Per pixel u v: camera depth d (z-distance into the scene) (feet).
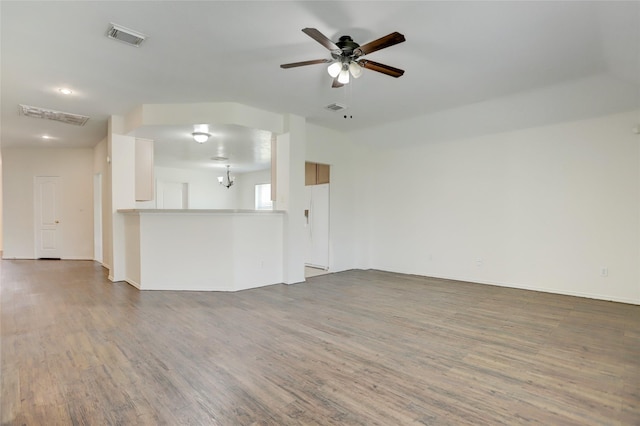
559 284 15.39
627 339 9.87
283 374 7.79
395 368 8.10
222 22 8.80
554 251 15.52
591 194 14.55
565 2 7.86
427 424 6.00
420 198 20.25
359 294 15.31
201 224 15.75
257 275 16.63
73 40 9.64
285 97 14.55
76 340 9.66
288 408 6.46
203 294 15.07
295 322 11.37
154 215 15.84
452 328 10.85
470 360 8.53
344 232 21.75
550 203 15.61
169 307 12.99
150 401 6.66
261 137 17.75
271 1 7.89
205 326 10.90
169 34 9.37
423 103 15.30
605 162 14.20
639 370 7.98
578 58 10.80
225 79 12.53
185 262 15.79
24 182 25.48
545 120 15.29
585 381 7.47
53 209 25.64
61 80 12.48
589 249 14.61
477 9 8.22
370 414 6.28
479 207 17.87
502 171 17.07
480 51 10.39
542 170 15.84
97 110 16.14
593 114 14.17
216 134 17.02
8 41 9.66
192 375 7.70
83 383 7.31
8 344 9.36
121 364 8.21
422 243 20.16
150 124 15.21
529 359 8.57
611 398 6.80
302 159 17.65
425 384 7.36
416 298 14.62
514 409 6.44
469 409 6.44
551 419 6.13
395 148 21.33
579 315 12.17
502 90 13.66
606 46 9.90
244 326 10.93
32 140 22.59
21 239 25.49
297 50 10.39
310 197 22.72
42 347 9.17
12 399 6.69
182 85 13.07
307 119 18.04
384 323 11.32
